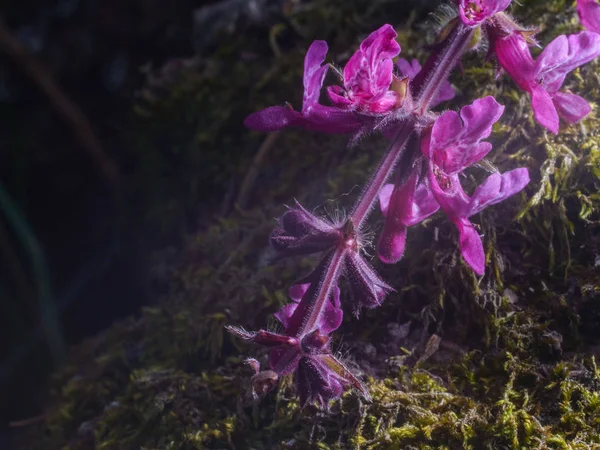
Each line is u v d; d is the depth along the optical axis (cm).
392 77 10
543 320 12
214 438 12
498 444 11
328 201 13
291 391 12
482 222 12
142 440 13
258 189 15
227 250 14
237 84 16
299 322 10
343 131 10
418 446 11
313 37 16
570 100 11
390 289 10
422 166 10
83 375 15
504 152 12
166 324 14
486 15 10
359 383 9
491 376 11
